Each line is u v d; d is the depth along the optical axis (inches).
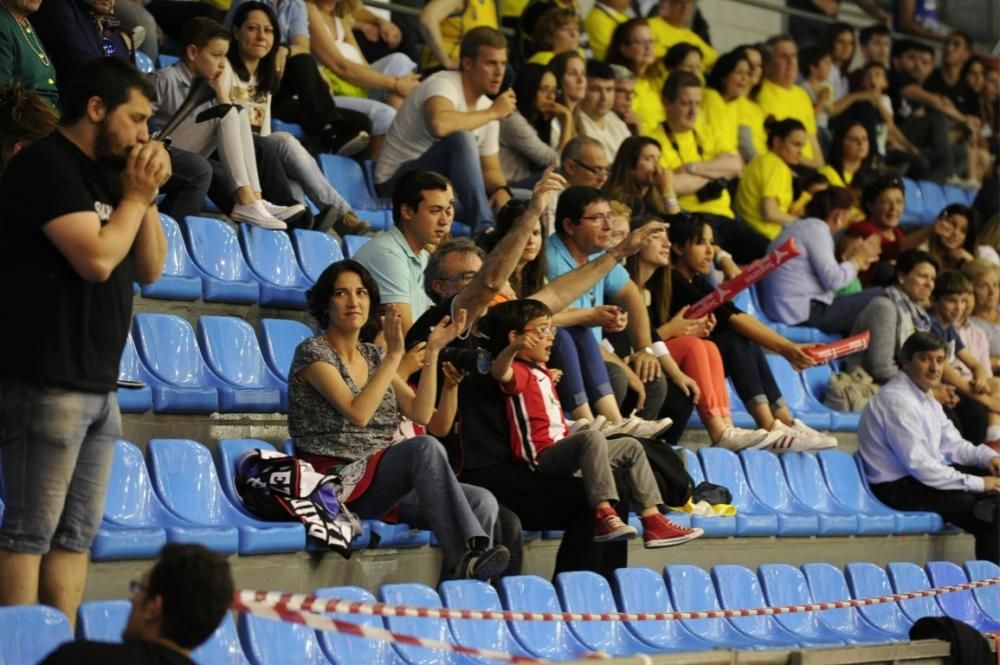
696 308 905.5
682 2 1342.3
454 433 705.6
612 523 682.8
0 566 477.7
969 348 1080.8
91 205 473.4
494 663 609.6
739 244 1115.3
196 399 677.9
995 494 927.0
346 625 455.2
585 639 656.4
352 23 1133.7
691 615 633.6
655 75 1234.0
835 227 1113.4
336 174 958.4
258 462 634.8
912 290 1066.1
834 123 1417.3
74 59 786.8
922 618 726.5
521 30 1181.7
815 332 1075.9
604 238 823.1
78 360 475.5
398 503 660.7
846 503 922.7
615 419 789.2
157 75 829.2
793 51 1350.9
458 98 959.6
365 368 672.4
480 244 830.5
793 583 782.5
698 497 824.9
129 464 604.7
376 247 768.3
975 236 1206.3
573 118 1080.8
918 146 1515.7
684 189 1153.4
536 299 753.0
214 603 373.1
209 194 823.7
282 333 762.8
